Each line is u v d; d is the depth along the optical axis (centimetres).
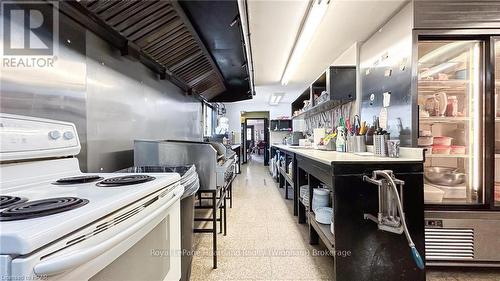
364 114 273
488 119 183
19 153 94
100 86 156
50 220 54
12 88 105
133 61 196
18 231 47
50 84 121
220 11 162
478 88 189
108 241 63
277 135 773
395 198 136
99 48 155
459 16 185
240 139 886
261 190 457
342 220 148
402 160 153
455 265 177
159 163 179
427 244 179
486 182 183
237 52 245
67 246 54
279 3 218
